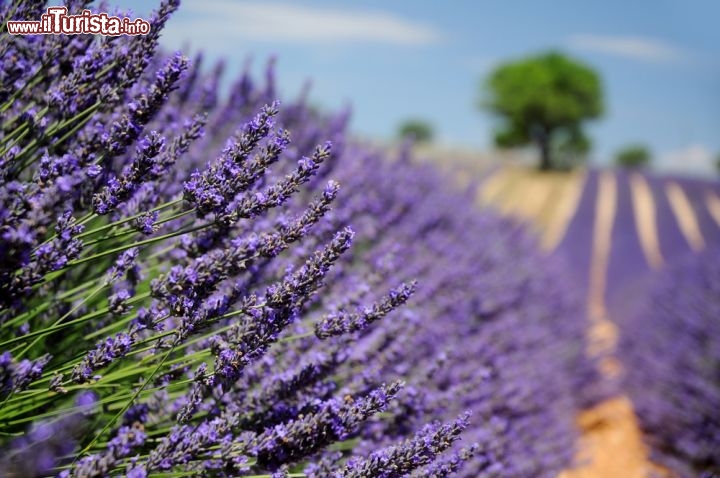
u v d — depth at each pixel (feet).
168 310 2.16
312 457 2.28
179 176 2.74
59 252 1.95
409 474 2.23
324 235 2.82
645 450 6.20
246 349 2.09
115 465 1.90
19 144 2.21
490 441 3.19
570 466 4.74
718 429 5.57
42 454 1.93
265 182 2.58
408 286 2.23
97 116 2.30
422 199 6.40
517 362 4.96
